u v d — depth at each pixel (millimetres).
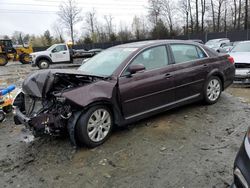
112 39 55219
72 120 3625
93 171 3229
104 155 3594
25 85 3916
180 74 4773
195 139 3932
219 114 4977
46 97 3773
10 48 24391
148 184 2893
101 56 4918
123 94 4000
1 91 5828
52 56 19109
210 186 2779
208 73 5289
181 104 4926
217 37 31625
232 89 7379
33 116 3707
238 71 7445
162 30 47406
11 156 3783
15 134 4730
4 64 23766
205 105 5535
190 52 5129
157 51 4629
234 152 3471
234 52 8531
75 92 3578
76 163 3436
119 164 3346
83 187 2928
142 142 3914
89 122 3719
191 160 3326
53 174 3225
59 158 3592
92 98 3631
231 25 46531
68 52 19766
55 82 3793
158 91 4457
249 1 42031
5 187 3031
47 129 3643
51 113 3641
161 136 4090
